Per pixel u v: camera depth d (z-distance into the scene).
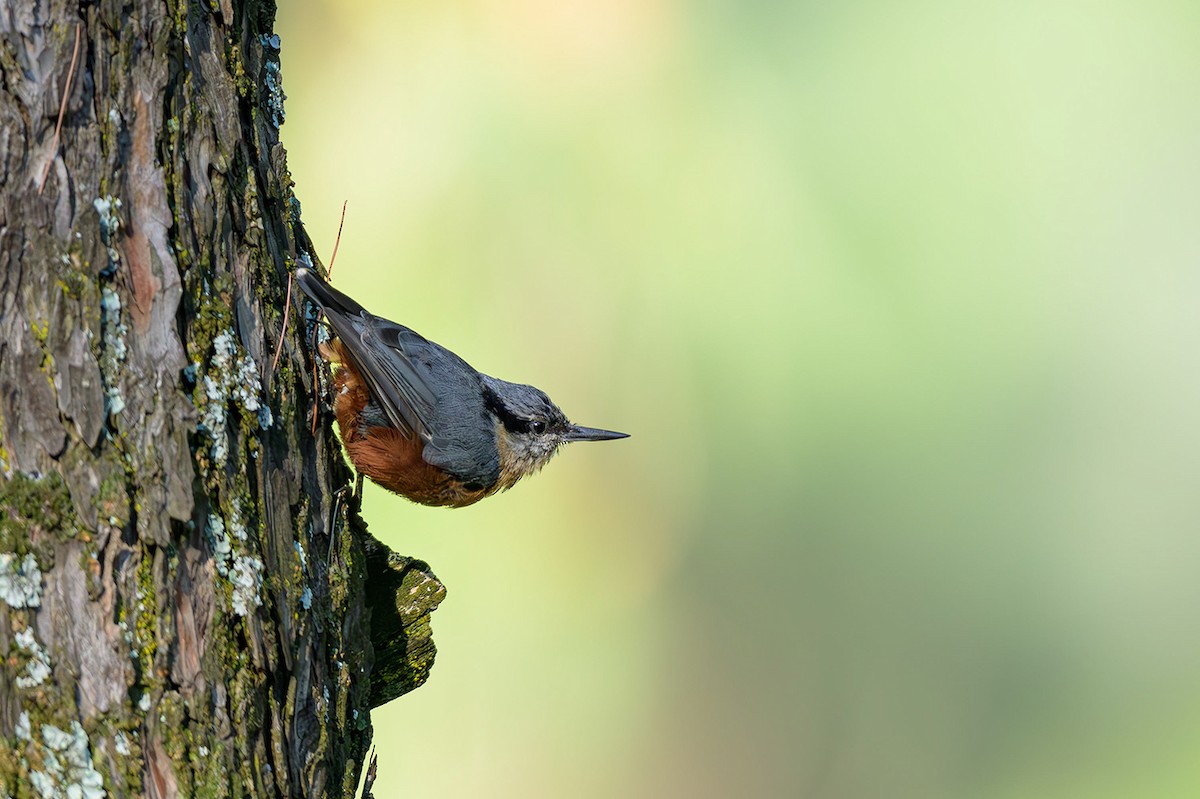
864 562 13.71
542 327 11.50
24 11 4.64
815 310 12.25
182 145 5.13
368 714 6.16
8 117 4.59
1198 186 12.23
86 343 4.66
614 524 12.78
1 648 4.41
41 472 4.54
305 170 11.15
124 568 4.66
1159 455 13.20
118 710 4.59
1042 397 12.96
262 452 5.33
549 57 11.61
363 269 11.10
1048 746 14.67
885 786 14.88
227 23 5.55
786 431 12.60
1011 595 14.12
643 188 11.72
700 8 11.93
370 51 11.36
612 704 13.37
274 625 5.15
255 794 4.90
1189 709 14.41
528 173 11.41
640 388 12.08
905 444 12.91
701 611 13.65
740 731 14.29
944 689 14.84
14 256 4.56
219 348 5.15
